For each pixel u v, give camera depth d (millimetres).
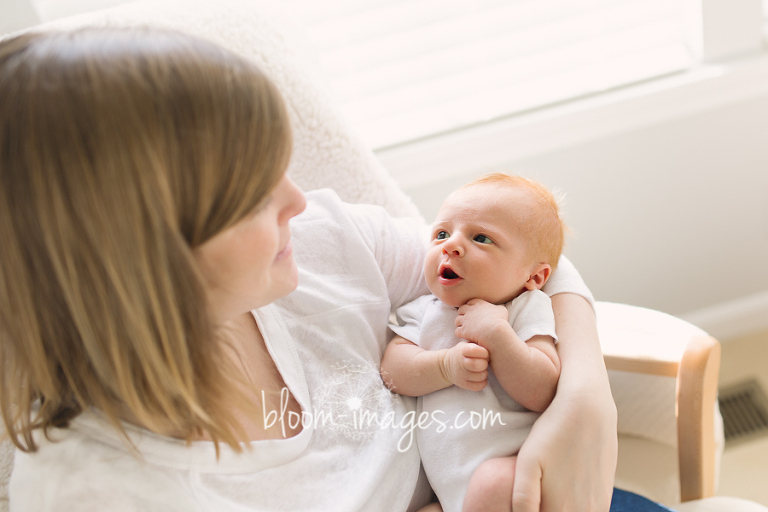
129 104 385
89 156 384
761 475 1301
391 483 649
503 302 731
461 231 719
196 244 444
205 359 478
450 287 709
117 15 828
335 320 680
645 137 1339
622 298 1568
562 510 593
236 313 532
